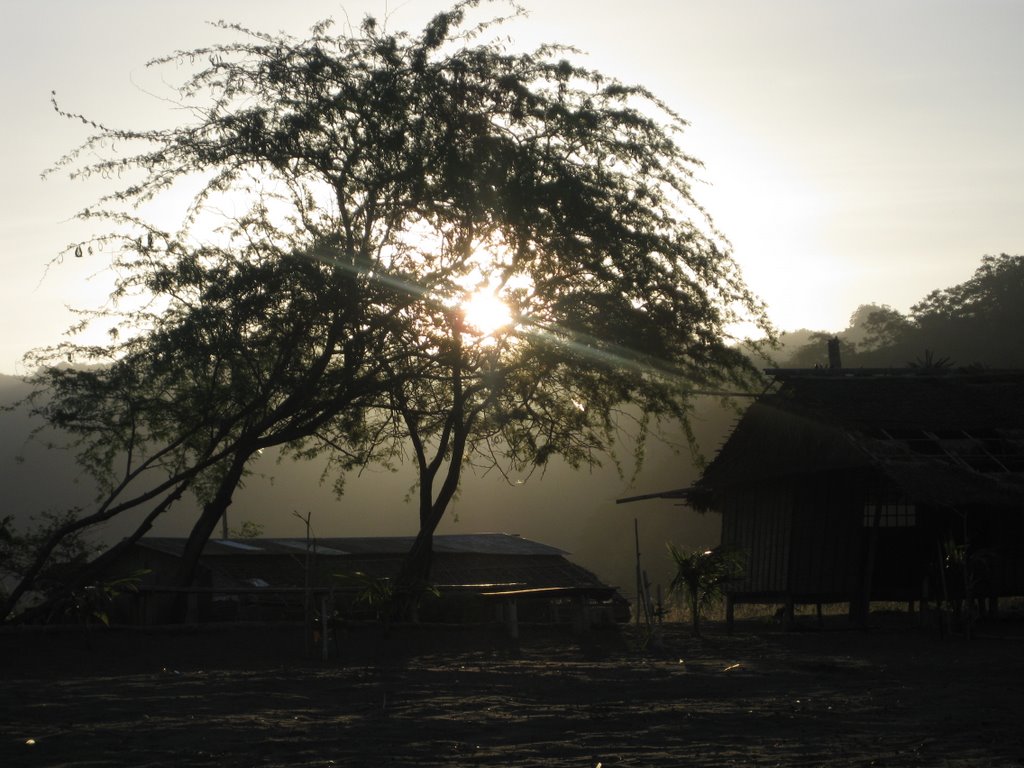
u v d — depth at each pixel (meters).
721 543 26.95
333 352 22.38
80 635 19.70
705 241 23.31
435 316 21.86
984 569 21.55
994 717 10.28
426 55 21.89
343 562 29.38
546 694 12.46
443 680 14.07
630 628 24.33
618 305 22.56
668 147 22.73
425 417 25.80
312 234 22.06
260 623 20.91
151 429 24.03
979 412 24.11
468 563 32.56
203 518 23.64
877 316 89.88
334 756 8.38
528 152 22.06
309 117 21.44
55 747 8.82
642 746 8.78
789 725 9.84
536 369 24.06
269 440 23.28
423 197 21.64
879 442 22.19
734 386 24.58
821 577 23.38
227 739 9.20
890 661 16.22
